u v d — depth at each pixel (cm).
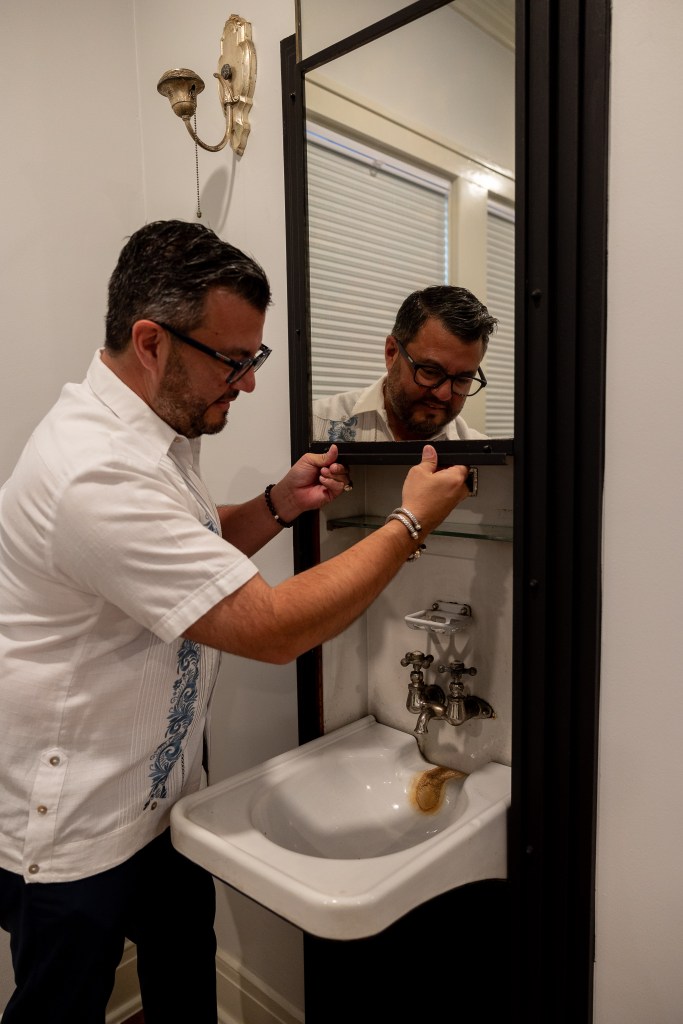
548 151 81
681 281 77
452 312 95
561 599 88
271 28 127
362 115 103
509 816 96
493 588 110
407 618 110
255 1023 156
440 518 94
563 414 86
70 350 154
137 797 97
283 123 118
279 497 117
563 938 94
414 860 83
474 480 99
